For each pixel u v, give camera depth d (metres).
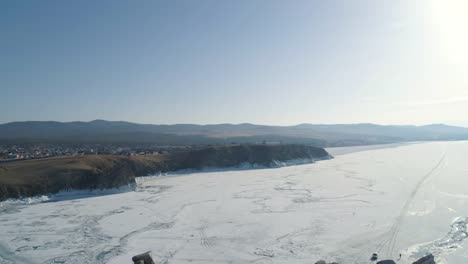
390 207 55.91
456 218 49.34
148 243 40.34
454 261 34.59
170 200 64.81
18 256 37.09
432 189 71.00
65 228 47.00
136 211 56.28
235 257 35.78
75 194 73.00
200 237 42.25
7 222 50.53
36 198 67.50
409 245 39.09
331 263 31.88
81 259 35.94
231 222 48.66
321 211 54.09
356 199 62.50
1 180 68.62
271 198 65.19
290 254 36.50
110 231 45.31
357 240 40.62
